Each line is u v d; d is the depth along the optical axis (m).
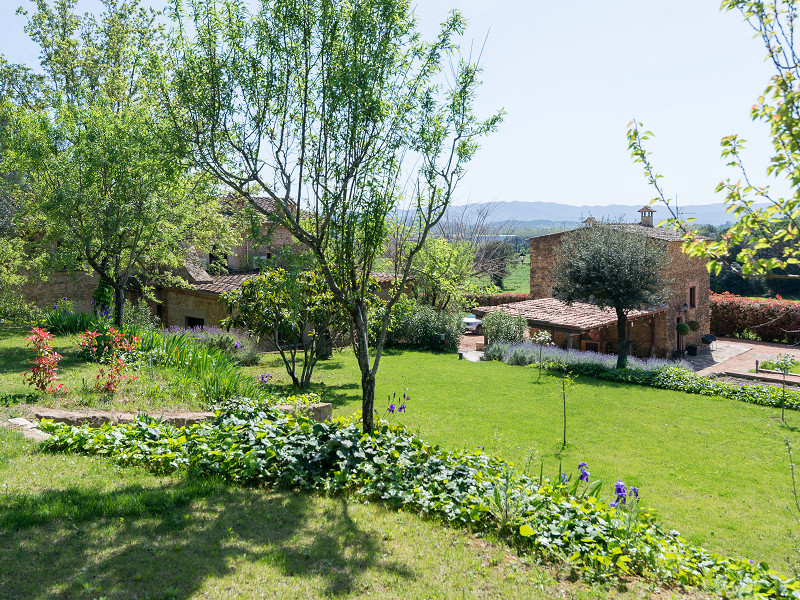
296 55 7.22
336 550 4.88
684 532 7.81
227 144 7.39
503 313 27.23
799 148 3.96
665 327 28.28
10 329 19.31
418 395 16.03
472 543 5.42
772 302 35.72
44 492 5.35
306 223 7.74
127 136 13.47
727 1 4.19
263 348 24.09
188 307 26.03
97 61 24.61
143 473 6.32
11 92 25.22
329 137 7.35
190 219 16.64
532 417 14.09
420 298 32.03
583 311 26.19
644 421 14.30
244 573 4.24
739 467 10.91
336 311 14.59
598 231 22.34
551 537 5.57
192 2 7.02
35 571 3.92
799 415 15.28
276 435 7.27
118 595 3.71
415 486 6.48
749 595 5.02
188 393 10.27
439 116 7.55
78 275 25.77
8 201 21.08
